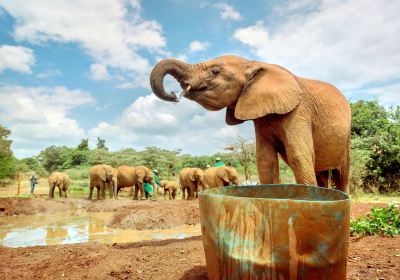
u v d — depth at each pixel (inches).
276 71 236.7
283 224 97.1
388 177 703.7
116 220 512.1
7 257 236.1
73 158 2172.7
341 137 252.2
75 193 1218.6
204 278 158.2
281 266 96.8
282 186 140.9
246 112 228.8
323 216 96.5
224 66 236.1
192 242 251.3
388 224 252.8
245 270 100.7
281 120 228.4
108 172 975.6
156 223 488.7
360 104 922.1
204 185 900.0
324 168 261.4
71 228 496.1
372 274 155.6
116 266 190.9
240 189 143.0
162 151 1732.3
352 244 217.5
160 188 1300.4
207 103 239.6
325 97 248.8
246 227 101.7
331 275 98.5
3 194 1118.4
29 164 2217.0
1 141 1508.4
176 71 238.7
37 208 687.1
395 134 716.0
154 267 185.2
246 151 1051.9
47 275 190.9
